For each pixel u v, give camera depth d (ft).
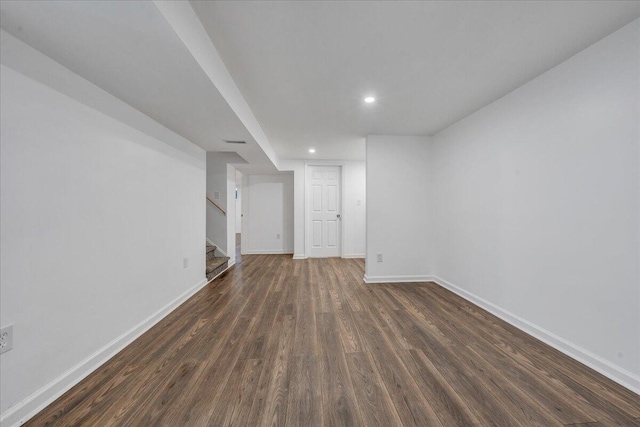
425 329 6.99
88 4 3.19
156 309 7.54
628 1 4.09
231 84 6.50
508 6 4.22
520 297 7.04
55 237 4.51
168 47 4.09
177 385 4.78
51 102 4.44
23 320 3.99
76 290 4.91
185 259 9.38
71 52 4.24
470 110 8.68
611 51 4.90
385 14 4.40
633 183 4.61
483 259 8.47
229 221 15.15
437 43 5.20
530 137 6.68
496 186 7.87
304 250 17.52
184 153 9.29
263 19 4.51
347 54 5.56
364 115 9.14
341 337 6.56
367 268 11.57
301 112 8.86
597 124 5.16
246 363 5.45
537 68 6.11
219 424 3.92
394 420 3.99
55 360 4.47
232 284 11.32
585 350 5.40
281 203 19.54
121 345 6.02
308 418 4.03
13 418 3.81
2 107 3.74
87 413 4.11
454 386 4.75
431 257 11.78
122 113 6.18
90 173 5.26
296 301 9.17
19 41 3.94
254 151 11.32
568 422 3.94
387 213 11.59
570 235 5.70
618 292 4.84
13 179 3.88
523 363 5.44
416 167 11.64
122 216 6.18
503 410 4.18
